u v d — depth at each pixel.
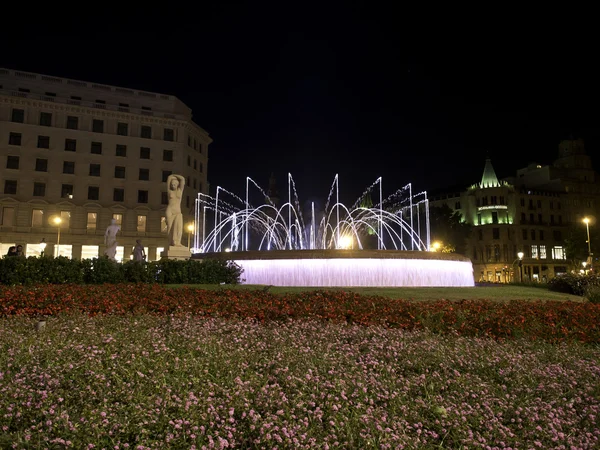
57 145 63.53
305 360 6.03
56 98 63.59
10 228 60.22
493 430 4.21
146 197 67.12
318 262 19.77
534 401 4.92
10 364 5.52
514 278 84.62
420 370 6.02
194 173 73.44
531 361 6.51
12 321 8.68
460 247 82.56
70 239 62.62
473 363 6.23
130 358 5.88
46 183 62.53
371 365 6.12
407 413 4.51
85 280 16.36
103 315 9.58
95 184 64.69
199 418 4.21
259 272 20.33
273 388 4.92
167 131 69.75
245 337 7.50
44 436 3.79
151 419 4.16
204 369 5.59
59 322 8.50
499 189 87.94
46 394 4.52
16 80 63.16
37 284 14.27
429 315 9.27
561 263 89.69
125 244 64.94
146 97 70.50
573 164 97.06
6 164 60.88
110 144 66.12
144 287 13.45
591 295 14.45
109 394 4.68
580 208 94.12
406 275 20.22
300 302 10.99
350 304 10.59
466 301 11.88
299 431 4.01
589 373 6.04
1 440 3.73
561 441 4.12
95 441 3.82
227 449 3.92
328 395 4.67
